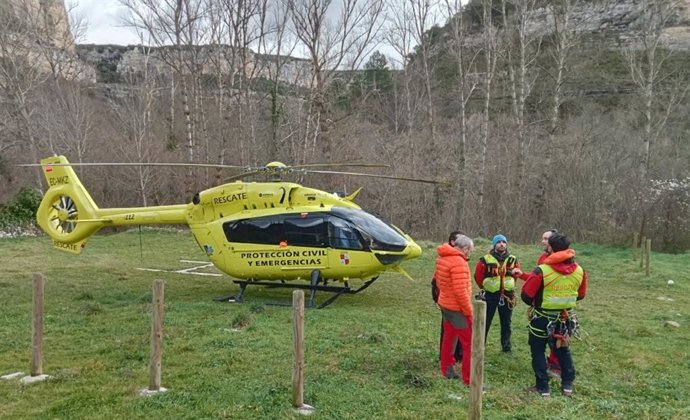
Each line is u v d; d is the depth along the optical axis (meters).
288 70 39.25
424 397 6.08
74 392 6.15
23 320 9.83
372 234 11.21
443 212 27.89
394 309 11.18
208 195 12.09
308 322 9.53
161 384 6.39
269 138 31.83
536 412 5.78
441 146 33.12
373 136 35.00
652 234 22.75
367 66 52.47
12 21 36.56
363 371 6.94
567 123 38.06
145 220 12.72
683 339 9.27
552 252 6.47
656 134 31.80
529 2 36.53
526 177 29.22
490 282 7.85
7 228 25.09
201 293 13.11
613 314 11.16
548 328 6.31
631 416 5.85
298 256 11.36
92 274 15.48
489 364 7.57
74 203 13.43
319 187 28.17
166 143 34.28
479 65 45.72
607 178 29.02
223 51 30.12
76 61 47.75
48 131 30.78
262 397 5.88
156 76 42.25
